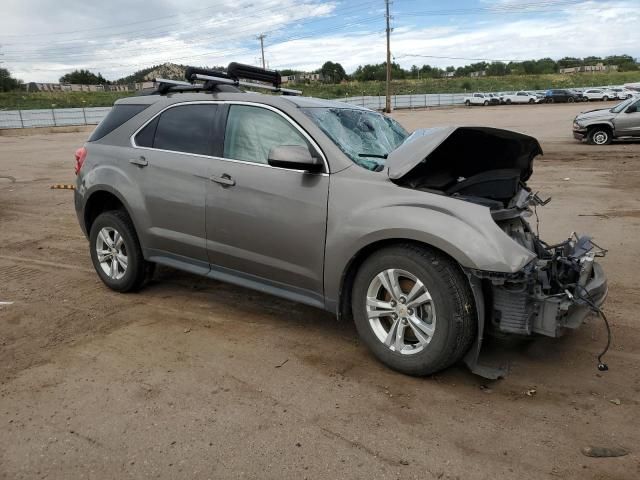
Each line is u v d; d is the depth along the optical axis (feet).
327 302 12.46
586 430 9.63
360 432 9.63
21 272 19.33
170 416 10.14
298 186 12.45
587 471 8.57
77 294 16.88
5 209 31.73
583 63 388.16
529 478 8.45
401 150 11.80
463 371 11.80
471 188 12.53
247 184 13.21
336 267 12.02
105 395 10.90
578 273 11.57
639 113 56.13
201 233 14.34
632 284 16.83
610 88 198.39
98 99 224.74
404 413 10.21
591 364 12.01
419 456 8.98
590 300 11.16
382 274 11.53
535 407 10.38
